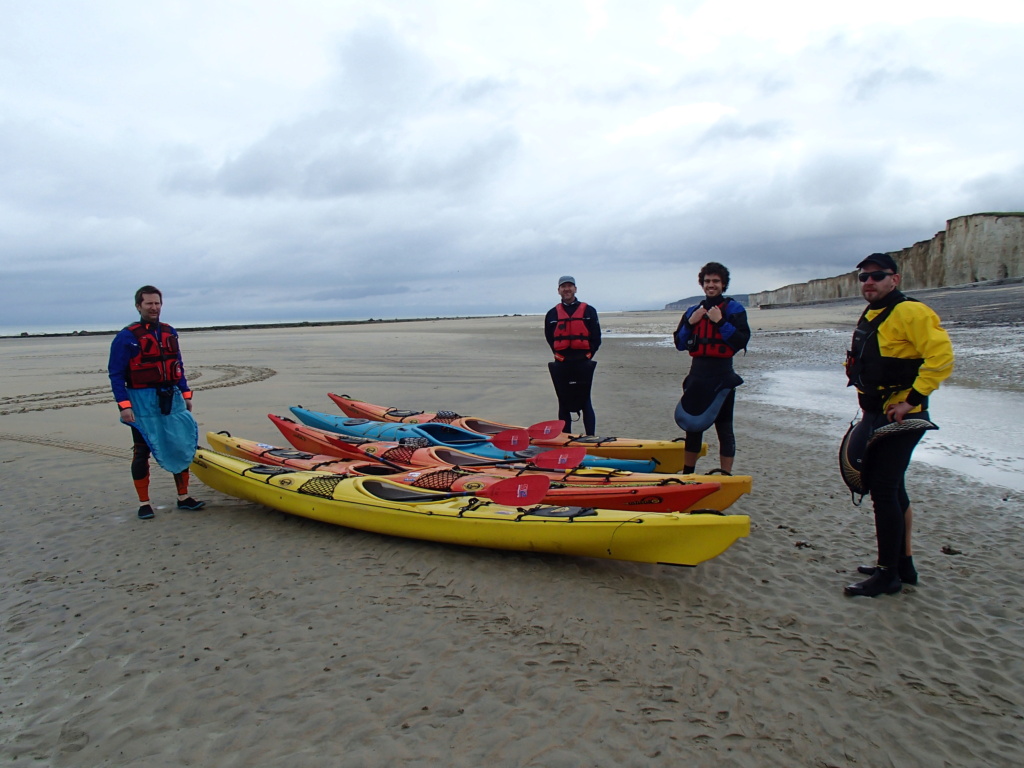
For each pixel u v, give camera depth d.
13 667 3.24
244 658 3.27
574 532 4.14
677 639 3.41
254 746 2.62
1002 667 3.14
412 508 4.70
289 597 3.93
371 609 3.76
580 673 3.11
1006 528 4.97
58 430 9.03
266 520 5.34
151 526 5.20
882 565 3.82
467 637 3.44
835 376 14.27
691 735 2.68
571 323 7.31
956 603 3.76
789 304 82.88
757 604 3.79
